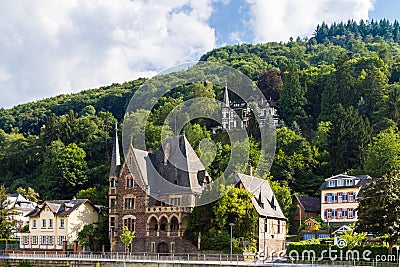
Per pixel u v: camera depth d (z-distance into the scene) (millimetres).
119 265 87812
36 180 175625
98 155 180875
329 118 186625
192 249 97750
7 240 124562
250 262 81625
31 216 122938
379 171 136250
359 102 182000
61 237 119250
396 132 161625
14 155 189875
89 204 123938
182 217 101562
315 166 152375
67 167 164500
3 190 123562
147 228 105062
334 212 127562
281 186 138375
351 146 150125
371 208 81125
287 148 157875
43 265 94312
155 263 84250
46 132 192500
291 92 191750
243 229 95625
